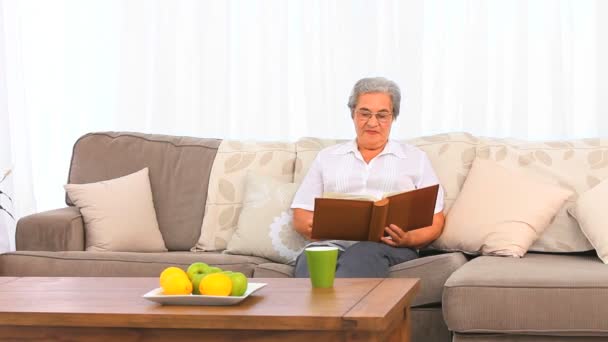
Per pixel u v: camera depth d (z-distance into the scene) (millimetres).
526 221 3371
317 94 4562
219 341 2111
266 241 3564
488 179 3514
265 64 4609
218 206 3803
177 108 4684
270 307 2168
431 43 4465
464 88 4414
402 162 3578
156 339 2135
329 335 2062
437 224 3459
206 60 4645
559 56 4336
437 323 3088
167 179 3881
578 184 3537
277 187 3686
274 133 4609
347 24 4527
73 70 4812
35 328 2189
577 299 2721
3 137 4754
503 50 4395
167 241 3801
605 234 3219
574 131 4367
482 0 4383
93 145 3965
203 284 2248
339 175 3582
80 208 3662
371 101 3555
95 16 4797
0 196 4711
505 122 4414
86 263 3346
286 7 4590
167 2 4672
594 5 4320
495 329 2770
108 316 2131
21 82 4797
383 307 2129
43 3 4832
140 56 4707
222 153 3912
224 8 4637
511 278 2783
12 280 2686
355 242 3436
